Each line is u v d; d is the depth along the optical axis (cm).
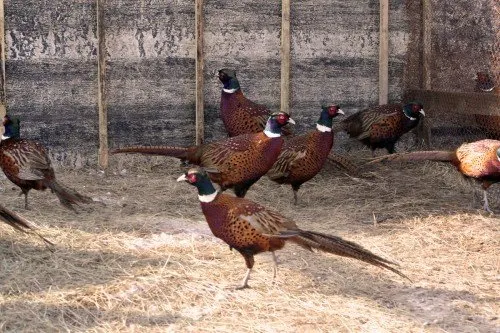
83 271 575
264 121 845
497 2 981
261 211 535
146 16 897
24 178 689
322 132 764
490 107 862
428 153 775
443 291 557
